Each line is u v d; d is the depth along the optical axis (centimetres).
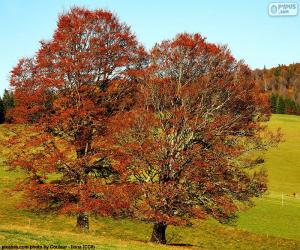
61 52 3112
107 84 3161
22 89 3102
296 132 13538
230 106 2931
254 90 2972
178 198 2844
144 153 2794
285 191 7512
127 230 3966
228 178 2930
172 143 2905
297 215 5225
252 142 2911
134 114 2841
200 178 2805
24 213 4162
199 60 2955
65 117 2928
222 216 2928
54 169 2952
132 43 3228
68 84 3073
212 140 2866
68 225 3872
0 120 12300
